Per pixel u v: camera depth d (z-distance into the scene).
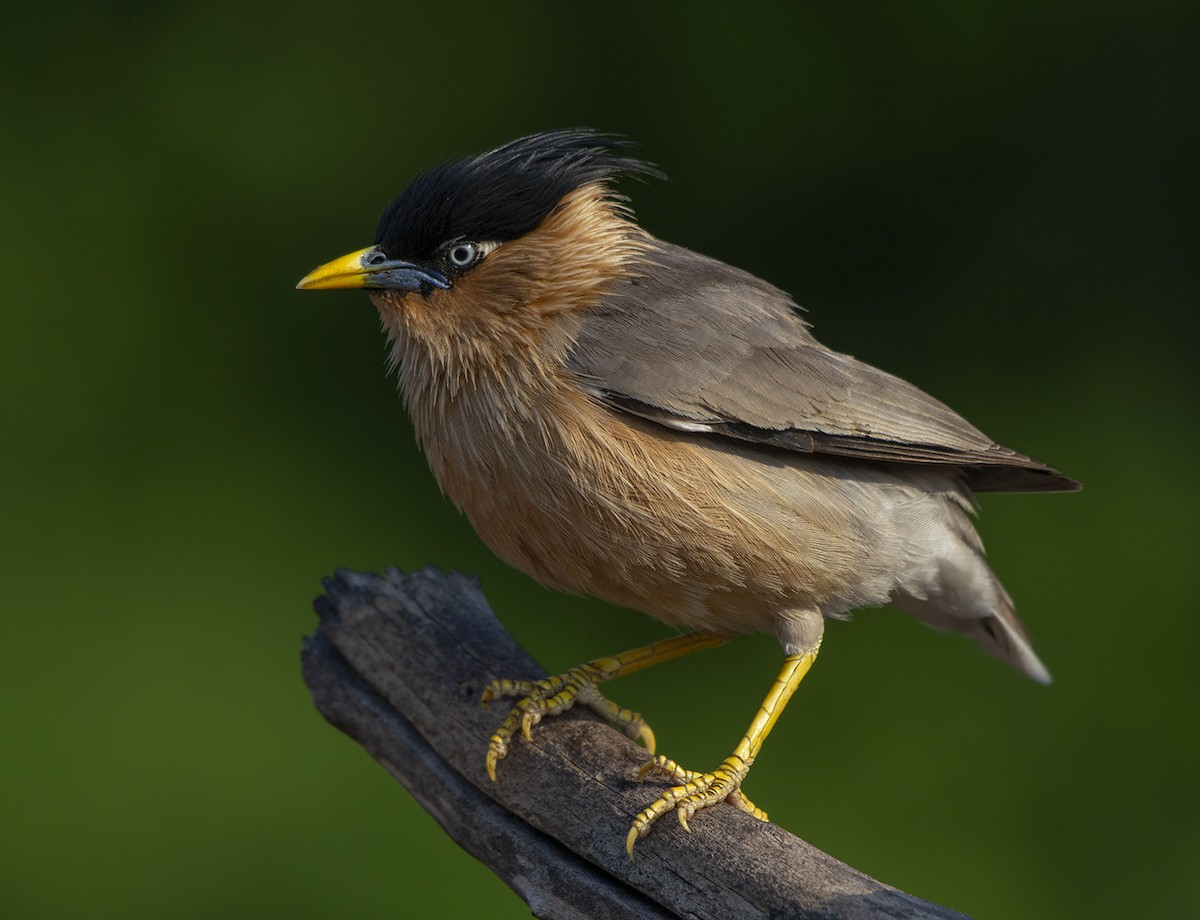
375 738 8.87
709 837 7.22
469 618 9.28
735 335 8.77
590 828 7.54
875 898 6.53
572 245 8.85
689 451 8.41
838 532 8.69
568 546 8.52
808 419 8.64
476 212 8.70
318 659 9.39
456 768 8.34
